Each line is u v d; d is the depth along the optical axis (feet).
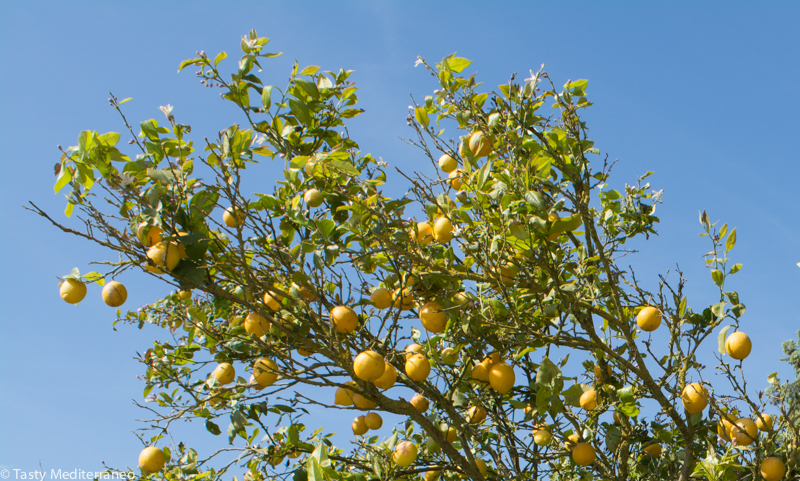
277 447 14.37
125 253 10.72
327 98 13.24
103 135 10.64
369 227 12.14
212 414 13.55
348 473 14.55
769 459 11.91
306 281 11.92
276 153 13.34
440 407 14.84
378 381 11.60
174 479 14.55
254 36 12.03
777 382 12.91
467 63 13.69
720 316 12.03
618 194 15.01
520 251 11.93
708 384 11.84
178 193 10.79
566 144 13.20
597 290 13.41
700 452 15.25
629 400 12.51
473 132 13.89
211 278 11.77
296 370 12.46
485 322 12.39
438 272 12.69
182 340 15.43
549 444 15.17
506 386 12.12
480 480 13.96
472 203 12.21
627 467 15.65
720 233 12.14
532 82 12.80
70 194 10.26
